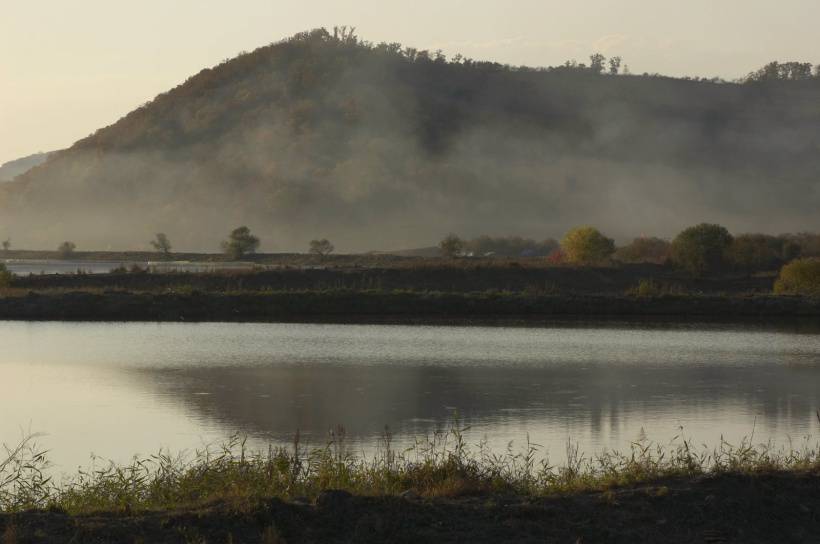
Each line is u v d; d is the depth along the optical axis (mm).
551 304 84812
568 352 56906
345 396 40500
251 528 15938
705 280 114562
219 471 20438
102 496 18969
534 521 16906
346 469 20375
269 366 49531
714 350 58750
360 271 105562
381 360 52375
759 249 129500
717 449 29109
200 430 33125
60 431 32844
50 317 75625
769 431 32812
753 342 63438
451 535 16188
